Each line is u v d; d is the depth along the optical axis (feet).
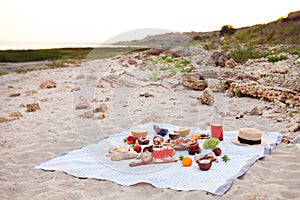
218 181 11.24
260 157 13.39
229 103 23.99
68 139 17.52
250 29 74.33
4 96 34.12
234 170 12.10
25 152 15.58
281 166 12.71
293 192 10.50
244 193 10.53
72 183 12.02
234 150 14.28
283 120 19.40
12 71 61.72
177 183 11.30
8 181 12.62
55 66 66.54
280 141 15.72
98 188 11.48
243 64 37.04
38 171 13.33
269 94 23.75
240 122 19.56
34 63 77.61
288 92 22.45
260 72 29.94
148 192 10.98
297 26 61.82
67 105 27.07
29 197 11.21
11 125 21.31
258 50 44.06
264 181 11.46
